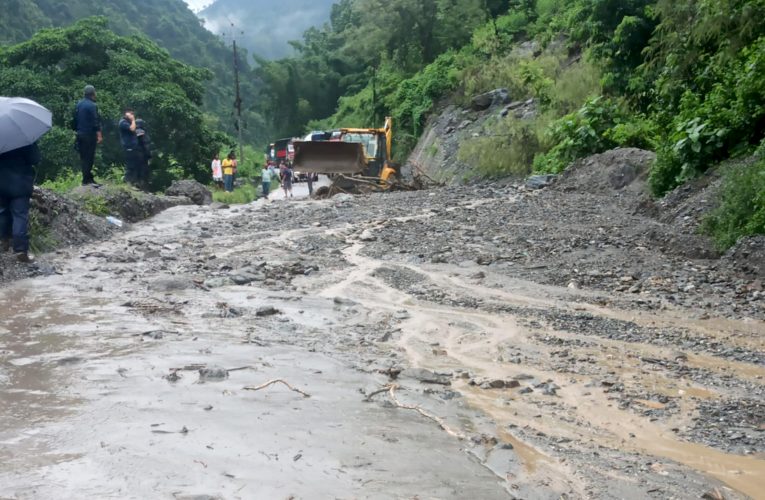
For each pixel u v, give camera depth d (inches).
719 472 148.0
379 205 660.1
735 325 271.6
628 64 902.4
